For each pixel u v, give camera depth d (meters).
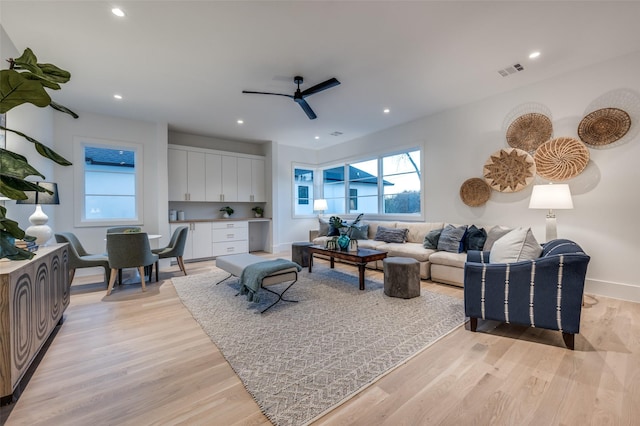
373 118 4.80
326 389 1.59
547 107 3.39
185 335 2.29
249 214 6.80
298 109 4.34
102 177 4.68
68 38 2.49
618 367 1.77
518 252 2.29
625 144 2.91
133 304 3.03
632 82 2.85
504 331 2.30
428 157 4.70
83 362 1.89
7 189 1.32
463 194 4.20
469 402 1.47
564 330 1.99
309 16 2.25
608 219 3.03
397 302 3.02
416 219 4.93
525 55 2.87
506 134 3.75
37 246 2.34
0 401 1.45
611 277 3.02
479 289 2.25
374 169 5.88
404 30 2.44
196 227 5.49
